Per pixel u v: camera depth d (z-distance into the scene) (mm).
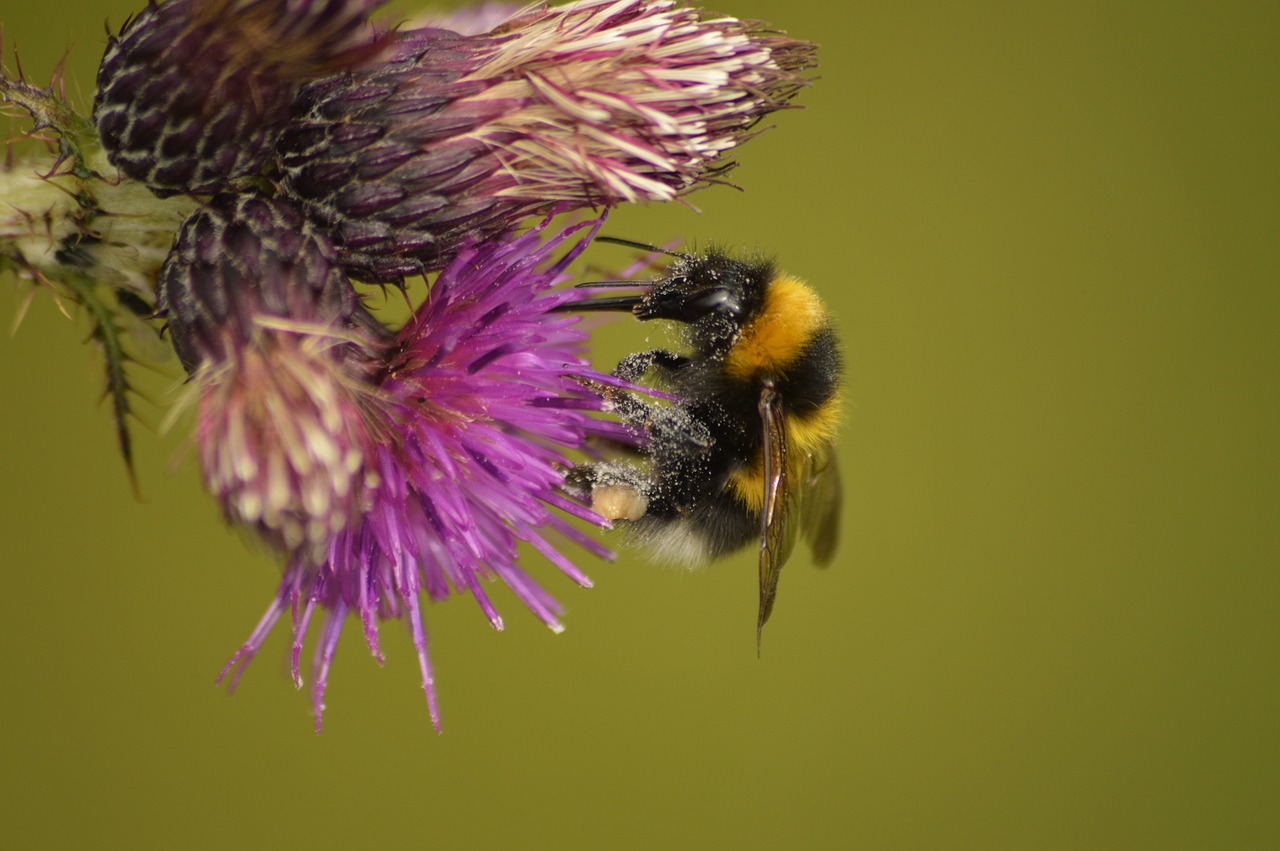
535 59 206
